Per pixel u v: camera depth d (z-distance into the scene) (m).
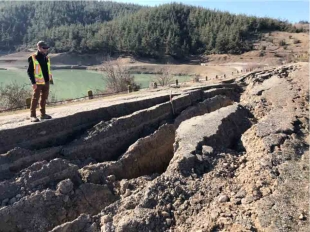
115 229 3.92
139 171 5.90
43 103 5.71
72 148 5.53
